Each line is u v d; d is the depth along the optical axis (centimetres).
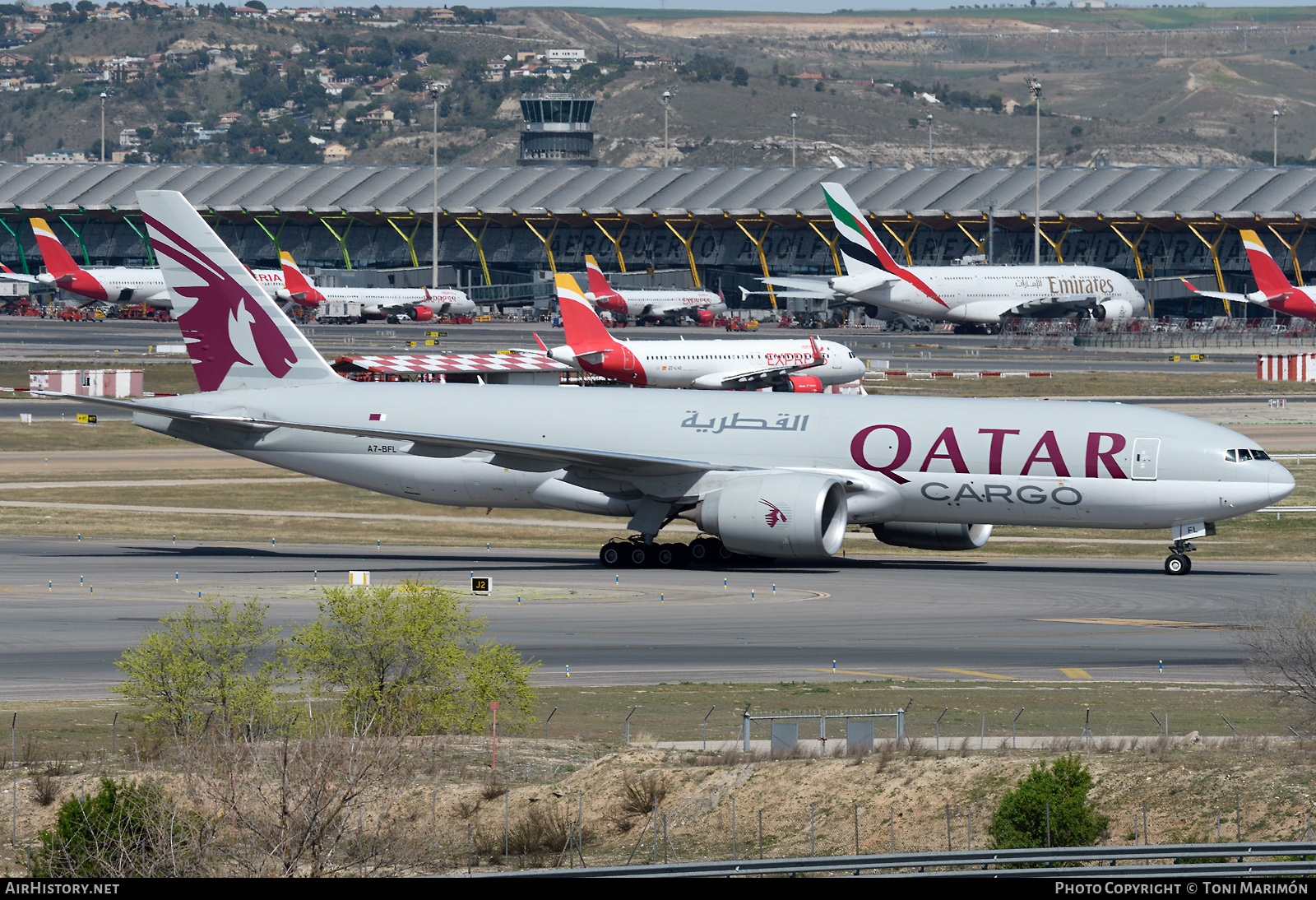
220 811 9700
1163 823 9894
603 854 10019
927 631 17612
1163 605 19362
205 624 13588
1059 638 17212
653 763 11388
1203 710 13412
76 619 17612
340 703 12988
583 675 15150
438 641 12938
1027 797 9725
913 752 11375
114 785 9400
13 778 10700
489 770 11444
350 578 19525
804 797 10619
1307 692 13400
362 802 10225
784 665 15700
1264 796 9975
